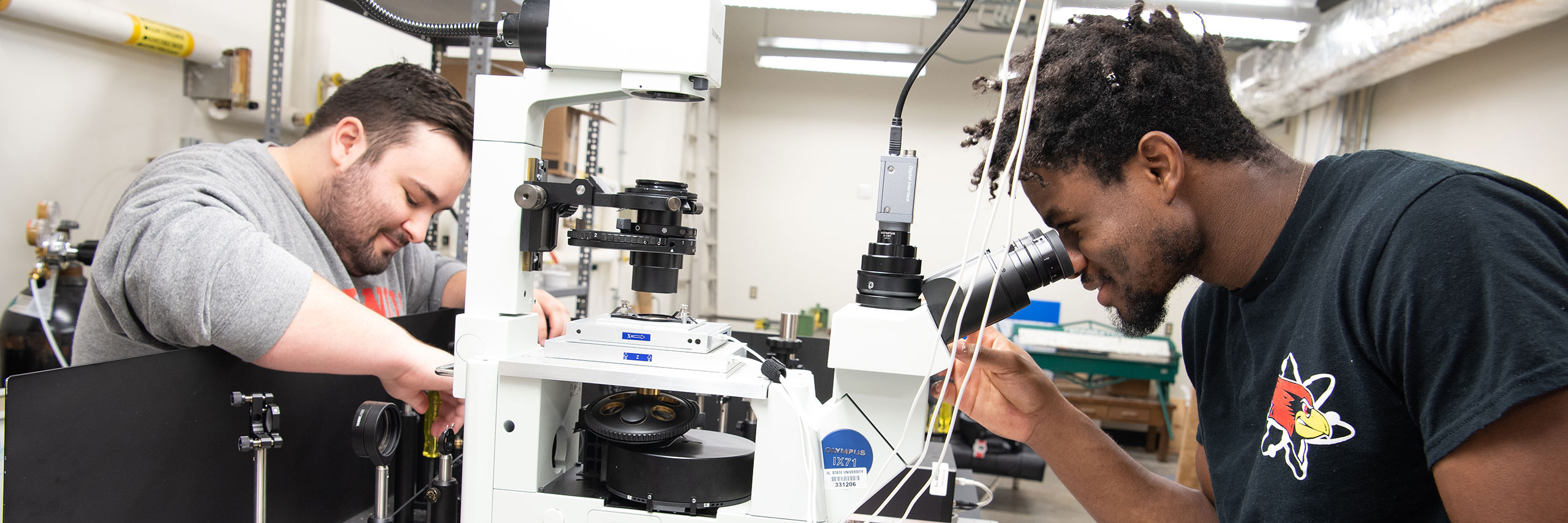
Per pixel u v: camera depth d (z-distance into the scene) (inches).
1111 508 38.2
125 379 31.0
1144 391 174.4
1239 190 28.3
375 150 46.0
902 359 25.6
